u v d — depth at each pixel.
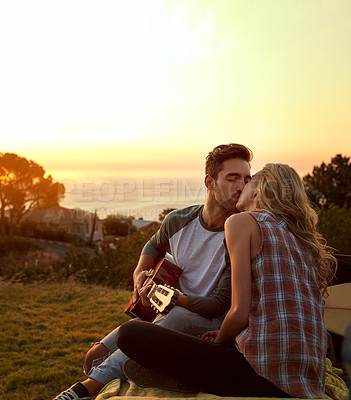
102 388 2.09
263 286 1.79
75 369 4.67
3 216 43.84
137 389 1.97
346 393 1.90
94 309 7.59
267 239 1.85
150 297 2.32
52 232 39.81
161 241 2.71
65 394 2.07
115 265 11.30
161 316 2.22
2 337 5.95
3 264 23.36
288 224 1.95
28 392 4.20
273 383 1.69
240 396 1.76
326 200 24.86
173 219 2.60
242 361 1.77
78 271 11.61
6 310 7.53
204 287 2.42
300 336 1.71
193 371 1.81
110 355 2.26
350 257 2.93
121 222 26.59
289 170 2.06
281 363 1.68
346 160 25.61
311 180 25.73
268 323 1.73
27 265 12.95
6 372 4.68
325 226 10.58
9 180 42.56
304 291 1.81
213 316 2.23
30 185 43.31
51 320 6.84
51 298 8.52
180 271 2.49
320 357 1.73
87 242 35.19
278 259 1.82
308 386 1.67
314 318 1.77
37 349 5.46
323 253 2.03
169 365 1.83
